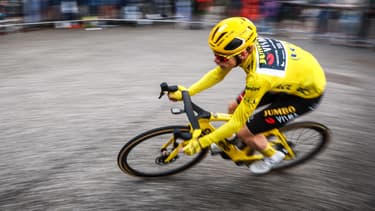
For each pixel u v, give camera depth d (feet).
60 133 10.44
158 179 8.63
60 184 8.37
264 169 8.16
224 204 7.87
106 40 20.61
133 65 16.21
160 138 9.77
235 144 8.07
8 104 12.23
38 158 9.28
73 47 19.15
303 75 6.73
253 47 6.30
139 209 7.71
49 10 22.98
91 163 9.12
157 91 13.35
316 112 11.87
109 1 23.52
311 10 20.42
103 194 8.11
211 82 7.76
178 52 18.22
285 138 8.26
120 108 11.98
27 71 15.43
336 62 17.06
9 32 22.00
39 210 7.60
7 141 10.01
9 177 8.54
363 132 10.70
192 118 7.07
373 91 13.65
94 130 10.62
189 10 23.58
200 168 8.99
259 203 7.91
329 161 9.30
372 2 18.76
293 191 8.27
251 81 6.22
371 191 8.29
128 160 9.00
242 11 22.12
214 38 6.11
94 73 15.20
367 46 19.62
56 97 12.81
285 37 21.50
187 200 7.98
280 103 7.24
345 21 19.70
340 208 7.79
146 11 24.21
